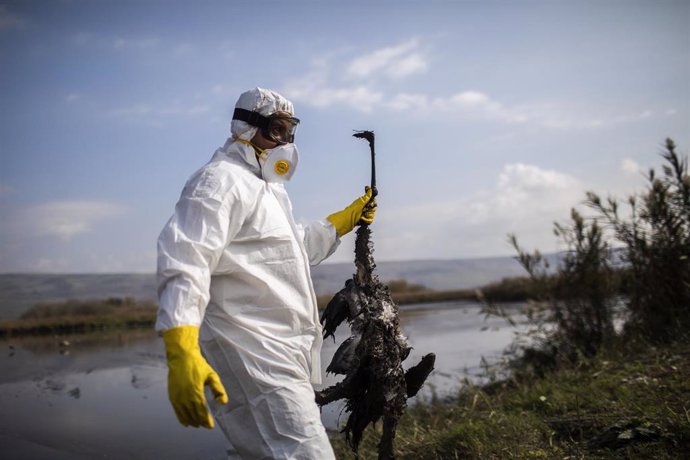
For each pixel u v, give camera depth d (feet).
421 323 44.01
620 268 23.36
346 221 11.01
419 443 14.70
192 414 7.65
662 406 13.43
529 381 19.70
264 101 9.82
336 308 10.39
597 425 13.60
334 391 10.02
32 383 25.67
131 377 26.73
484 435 13.80
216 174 8.99
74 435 18.16
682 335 20.24
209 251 8.39
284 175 9.74
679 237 22.43
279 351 9.03
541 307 24.16
